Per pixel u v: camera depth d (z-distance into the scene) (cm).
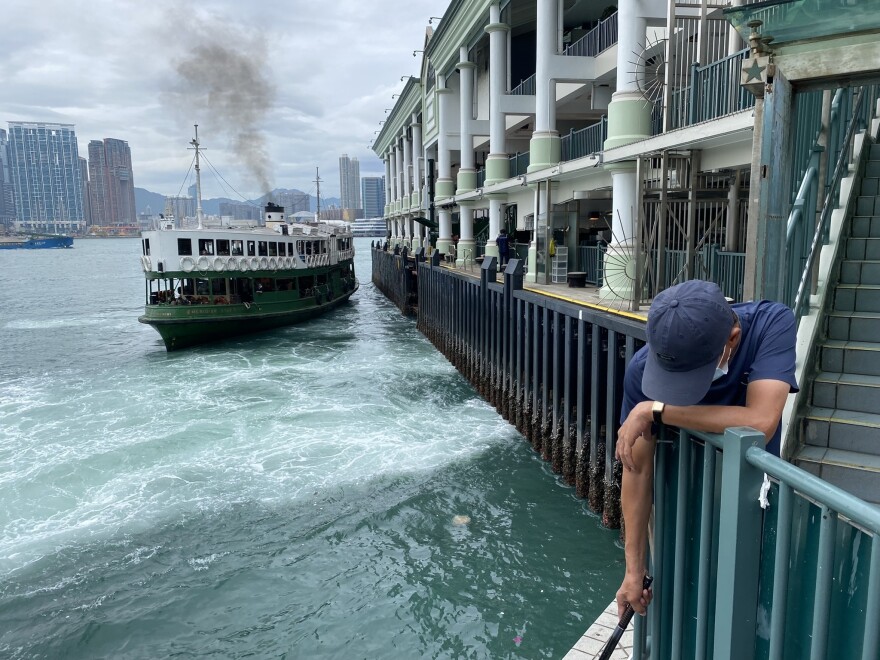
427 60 3988
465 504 1017
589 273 1806
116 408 1667
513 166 2434
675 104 1182
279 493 1080
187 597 793
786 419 427
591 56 1938
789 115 318
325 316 3591
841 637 172
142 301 4594
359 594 784
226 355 2427
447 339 2298
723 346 186
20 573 855
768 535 195
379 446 1297
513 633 704
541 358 1243
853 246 531
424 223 3966
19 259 13375
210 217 3152
